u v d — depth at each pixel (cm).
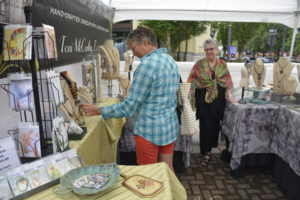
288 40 1561
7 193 83
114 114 141
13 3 113
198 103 268
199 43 1580
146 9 376
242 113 242
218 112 264
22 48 97
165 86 140
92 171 100
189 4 369
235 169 262
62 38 178
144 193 89
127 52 272
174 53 1386
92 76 227
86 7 234
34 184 89
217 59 259
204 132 279
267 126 248
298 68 247
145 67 135
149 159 152
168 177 102
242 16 392
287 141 222
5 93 119
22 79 96
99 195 88
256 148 258
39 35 107
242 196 232
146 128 146
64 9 180
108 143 195
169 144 157
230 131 269
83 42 228
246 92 406
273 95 262
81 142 128
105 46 238
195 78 269
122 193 90
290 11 384
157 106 144
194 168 289
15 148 94
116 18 386
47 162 95
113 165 103
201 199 227
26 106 97
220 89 259
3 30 99
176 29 1262
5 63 113
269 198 229
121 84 253
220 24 1562
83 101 164
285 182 233
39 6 139
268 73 426
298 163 204
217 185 252
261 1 368
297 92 254
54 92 110
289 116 219
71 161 102
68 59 194
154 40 144
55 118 113
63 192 89
